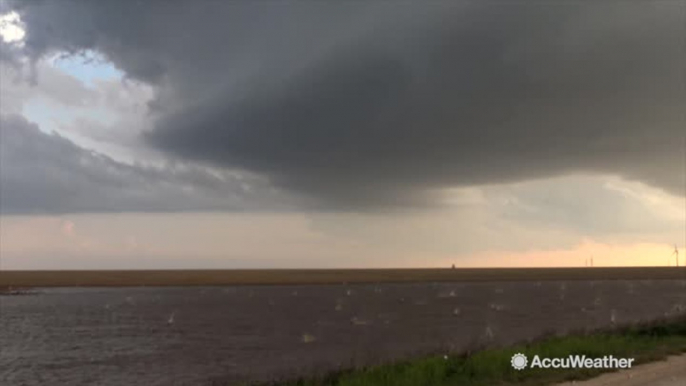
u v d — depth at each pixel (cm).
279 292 18088
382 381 1750
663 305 9469
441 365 1861
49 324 7806
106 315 9375
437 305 10456
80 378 3703
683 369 1791
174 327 7138
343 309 9925
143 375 3722
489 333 5025
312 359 3797
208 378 3384
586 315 7556
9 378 3747
